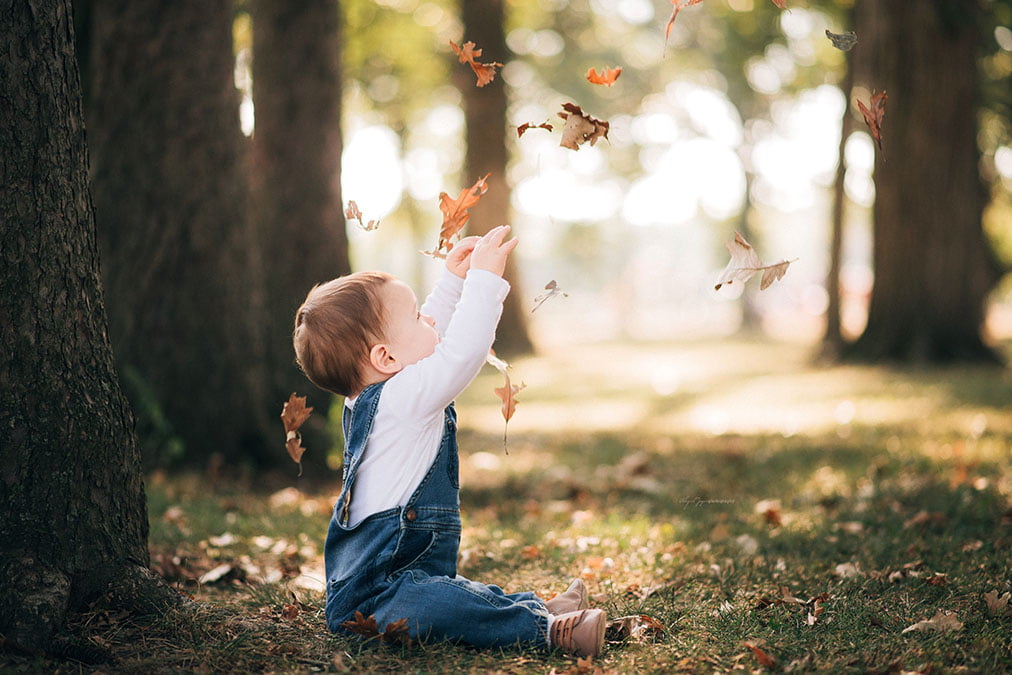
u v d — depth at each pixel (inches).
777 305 1847.9
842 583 133.7
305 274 293.6
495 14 736.3
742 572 143.2
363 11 771.4
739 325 1326.3
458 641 105.2
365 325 110.0
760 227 1409.9
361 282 112.3
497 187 739.4
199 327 242.1
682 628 115.3
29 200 108.3
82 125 114.5
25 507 107.8
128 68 238.4
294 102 296.4
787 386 488.4
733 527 180.4
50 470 109.0
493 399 531.8
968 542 157.6
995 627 110.7
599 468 270.8
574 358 796.0
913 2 517.0
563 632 104.5
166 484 223.6
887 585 133.7
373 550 107.2
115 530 115.0
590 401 498.0
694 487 232.5
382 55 824.3
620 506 213.9
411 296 112.9
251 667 100.7
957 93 522.3
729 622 115.1
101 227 240.2
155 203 239.8
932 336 534.6
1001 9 513.3
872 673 96.3
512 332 784.9
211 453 242.4
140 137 239.1
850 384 470.6
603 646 109.1
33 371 108.7
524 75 1033.5
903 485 209.0
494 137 737.0
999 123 683.4
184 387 241.1
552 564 153.9
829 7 676.7
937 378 464.1
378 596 107.4
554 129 105.6
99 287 117.0
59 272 110.3
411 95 889.5
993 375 472.1
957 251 533.0
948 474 220.8
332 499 219.3
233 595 137.3
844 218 664.4
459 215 122.3
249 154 274.2
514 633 105.0
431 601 104.9
